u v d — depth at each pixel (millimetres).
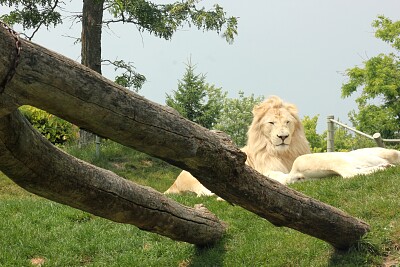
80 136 22875
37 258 10516
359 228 8570
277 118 13164
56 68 5059
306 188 11273
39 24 25250
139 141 5930
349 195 10500
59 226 11508
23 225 11531
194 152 6367
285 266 8938
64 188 7289
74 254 10539
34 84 4977
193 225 9492
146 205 8531
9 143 5980
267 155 13266
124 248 10578
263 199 7363
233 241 10047
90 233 11102
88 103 5352
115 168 20922
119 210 8195
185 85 32594
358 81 39344
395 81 38250
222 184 6938
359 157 12125
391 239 8672
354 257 8438
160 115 5949
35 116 22062
